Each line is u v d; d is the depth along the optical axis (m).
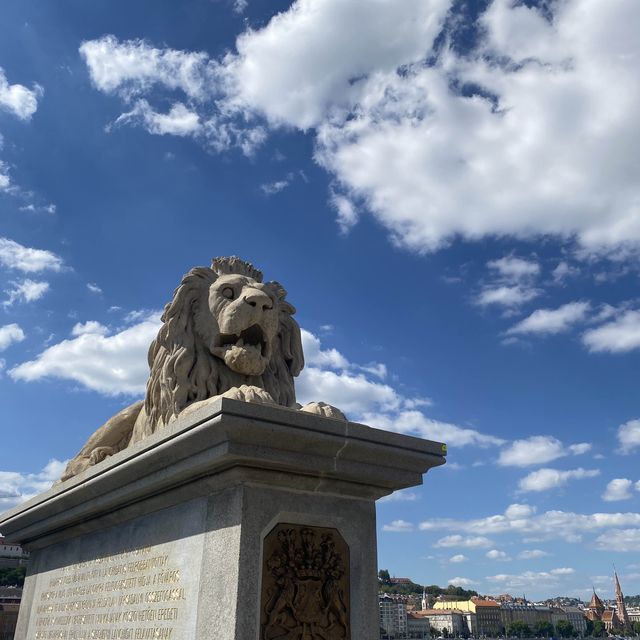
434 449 4.01
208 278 5.14
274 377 5.12
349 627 3.64
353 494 3.93
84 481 4.68
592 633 161.62
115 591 4.50
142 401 6.16
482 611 147.88
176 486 3.98
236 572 3.36
